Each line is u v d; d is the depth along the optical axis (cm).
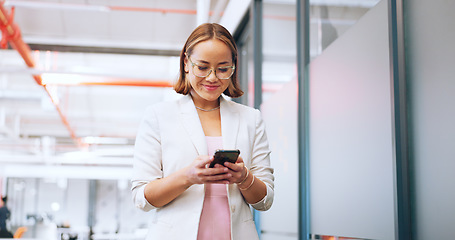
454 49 195
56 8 640
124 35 746
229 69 141
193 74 140
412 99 228
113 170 1446
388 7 243
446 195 199
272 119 460
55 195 2147
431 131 211
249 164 148
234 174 132
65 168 1427
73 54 852
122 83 643
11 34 560
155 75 646
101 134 1462
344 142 295
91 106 1155
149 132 146
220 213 142
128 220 2131
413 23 229
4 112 1191
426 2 217
